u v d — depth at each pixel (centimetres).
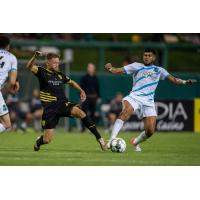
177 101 8662
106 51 11206
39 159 4691
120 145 5178
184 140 6931
